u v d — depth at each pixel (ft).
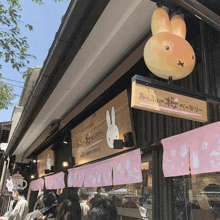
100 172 14.05
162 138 9.62
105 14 8.36
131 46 10.51
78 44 9.32
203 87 8.04
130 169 10.92
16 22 22.39
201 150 7.24
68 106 17.58
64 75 12.94
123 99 12.24
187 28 8.69
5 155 40.81
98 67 12.19
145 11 8.27
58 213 8.70
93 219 6.00
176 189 9.09
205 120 6.37
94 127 15.62
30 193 36.99
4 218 21.91
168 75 6.16
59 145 24.85
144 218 11.31
